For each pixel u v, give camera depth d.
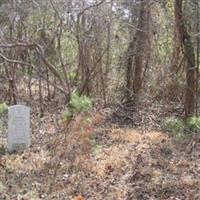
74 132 7.03
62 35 12.93
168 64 11.99
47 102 12.40
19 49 13.00
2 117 9.55
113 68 12.13
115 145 8.51
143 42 11.56
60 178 6.68
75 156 7.12
